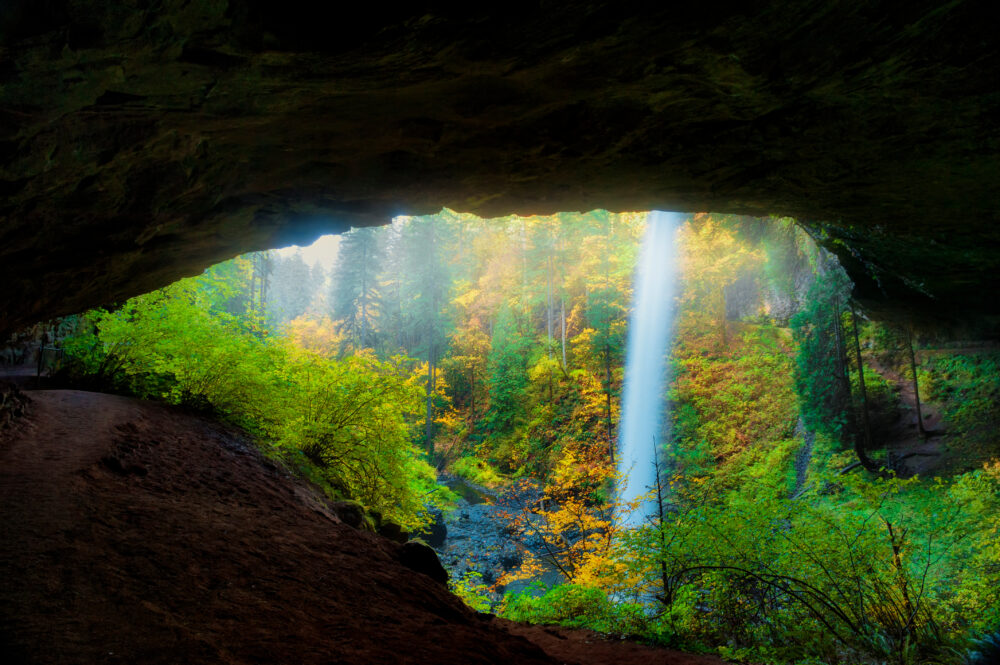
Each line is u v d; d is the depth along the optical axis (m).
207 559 3.91
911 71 5.25
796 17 4.46
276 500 5.97
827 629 5.70
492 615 7.21
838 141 6.70
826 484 16.89
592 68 4.83
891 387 18.50
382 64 4.08
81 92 3.53
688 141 6.66
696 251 28.94
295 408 8.75
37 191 4.24
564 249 35.62
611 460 22.58
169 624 2.91
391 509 9.60
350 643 3.27
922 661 5.00
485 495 26.58
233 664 2.66
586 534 13.43
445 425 36.62
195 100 4.10
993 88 5.52
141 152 4.50
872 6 4.46
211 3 3.24
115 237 5.33
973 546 8.27
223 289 10.82
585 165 7.02
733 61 4.95
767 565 6.53
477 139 6.02
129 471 5.32
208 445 7.04
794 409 21.88
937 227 9.92
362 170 6.26
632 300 31.72
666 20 4.29
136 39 3.32
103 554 3.54
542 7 3.88
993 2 4.46
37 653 2.37
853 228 11.56
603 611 7.59
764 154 7.08
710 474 21.42
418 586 4.88
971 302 14.61
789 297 26.55
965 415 16.03
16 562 3.17
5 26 2.96
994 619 5.75
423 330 42.66
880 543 6.34
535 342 36.72
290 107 4.56
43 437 5.74
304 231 7.41
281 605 3.55
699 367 27.03
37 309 5.84
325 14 3.55
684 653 5.64
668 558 7.06
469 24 3.88
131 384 9.07
